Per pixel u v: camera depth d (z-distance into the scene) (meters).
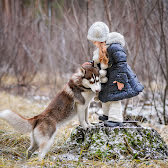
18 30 18.53
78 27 11.66
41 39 17.89
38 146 7.38
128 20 11.74
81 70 7.26
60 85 17.64
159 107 12.45
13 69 19.03
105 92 7.19
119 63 6.77
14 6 19.44
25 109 13.88
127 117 10.99
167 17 11.41
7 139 8.73
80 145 7.63
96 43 7.16
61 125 7.62
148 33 11.52
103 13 12.41
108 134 7.23
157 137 7.36
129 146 7.02
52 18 16.77
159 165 6.53
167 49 11.45
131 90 6.91
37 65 17.00
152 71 12.40
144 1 10.96
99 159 6.86
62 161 6.77
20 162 6.86
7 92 18.08
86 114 7.81
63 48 15.94
